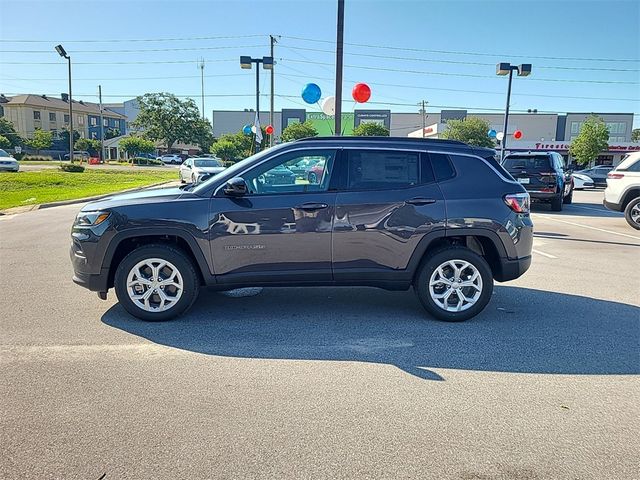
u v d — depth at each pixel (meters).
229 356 4.23
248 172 5.00
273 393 3.57
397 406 3.41
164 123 73.81
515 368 4.04
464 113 80.19
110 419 3.20
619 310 5.59
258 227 4.89
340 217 4.93
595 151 52.75
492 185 5.14
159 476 2.65
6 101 95.00
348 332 4.85
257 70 21.20
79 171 32.88
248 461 2.78
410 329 4.95
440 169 5.14
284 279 5.01
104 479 2.62
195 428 3.11
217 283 4.98
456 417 3.27
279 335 4.74
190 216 4.87
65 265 7.67
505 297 6.11
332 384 3.73
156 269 5.00
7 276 6.95
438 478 2.66
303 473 2.69
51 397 3.48
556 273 7.37
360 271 5.04
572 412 3.35
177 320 5.14
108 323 5.03
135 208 4.90
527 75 17.67
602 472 2.71
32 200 17.78
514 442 2.99
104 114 107.19
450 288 5.13
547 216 14.79
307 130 50.94
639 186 12.02
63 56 39.75
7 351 4.30
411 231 4.99
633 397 3.56
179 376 3.84
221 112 95.31
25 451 2.86
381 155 5.10
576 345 4.54
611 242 10.09
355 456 2.84
